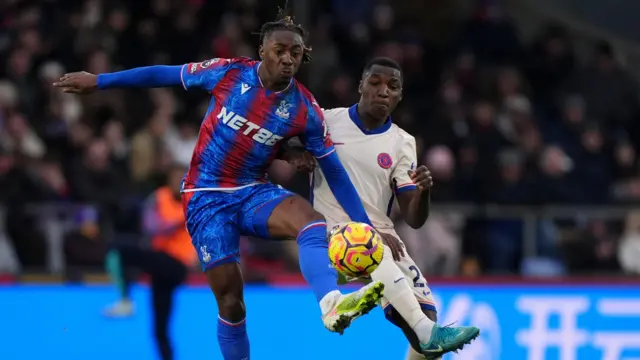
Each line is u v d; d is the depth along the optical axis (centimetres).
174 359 3419
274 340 3547
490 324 3638
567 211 3934
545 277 3694
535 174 4272
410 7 5875
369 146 2352
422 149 4428
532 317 3662
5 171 3778
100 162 3944
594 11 6259
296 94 2147
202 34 4897
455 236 3844
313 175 2358
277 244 3744
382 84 2309
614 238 3941
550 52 5341
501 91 4969
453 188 4194
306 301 3584
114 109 4406
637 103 5275
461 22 5772
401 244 2377
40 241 3600
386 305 2306
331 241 2020
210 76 2161
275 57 2100
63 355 3459
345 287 3522
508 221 3878
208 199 2192
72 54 4578
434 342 2123
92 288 3509
